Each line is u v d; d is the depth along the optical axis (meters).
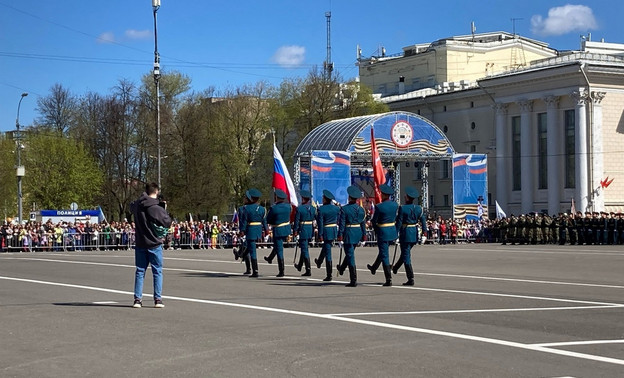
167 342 11.12
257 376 8.98
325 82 77.06
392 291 18.55
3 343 11.12
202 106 73.06
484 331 12.18
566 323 13.19
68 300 16.36
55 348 10.73
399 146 57.22
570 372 9.23
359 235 19.91
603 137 66.88
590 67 65.44
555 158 67.81
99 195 73.12
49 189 70.31
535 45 88.88
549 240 52.81
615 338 11.70
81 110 76.06
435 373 9.13
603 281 21.91
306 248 23.39
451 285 20.34
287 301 16.17
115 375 9.06
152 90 74.06
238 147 74.94
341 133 57.06
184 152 70.19
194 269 26.48
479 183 60.72
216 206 71.06
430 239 57.94
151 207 14.84
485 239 60.12
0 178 73.44
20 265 28.95
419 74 88.62
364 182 61.97
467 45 86.50
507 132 72.50
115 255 39.03
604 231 50.44
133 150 72.75
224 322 12.99
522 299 16.91
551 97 67.94
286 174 33.28
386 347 10.74
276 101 77.06
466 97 77.00
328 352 10.38
